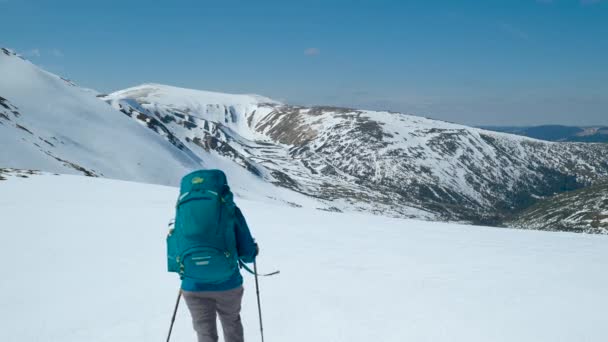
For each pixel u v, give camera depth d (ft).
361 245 39.37
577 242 45.91
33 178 83.87
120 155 399.24
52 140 343.26
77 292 23.67
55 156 282.77
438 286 25.66
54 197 64.59
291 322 19.95
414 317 20.45
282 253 34.91
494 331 18.83
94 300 22.41
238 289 14.14
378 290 24.71
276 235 43.83
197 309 14.07
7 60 483.10
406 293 24.20
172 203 65.92
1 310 20.90
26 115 371.56
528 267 31.24
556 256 36.29
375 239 43.29
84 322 19.56
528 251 38.60
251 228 48.16
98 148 393.29
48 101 435.12
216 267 13.12
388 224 57.82
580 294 24.18
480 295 23.89
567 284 26.37
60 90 478.59
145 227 44.29
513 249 39.58
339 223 55.93
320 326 19.45
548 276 28.45
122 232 41.24
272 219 56.95
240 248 14.15
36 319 19.83
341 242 40.70
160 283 25.45
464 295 23.88
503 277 28.07
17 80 449.48
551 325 19.47
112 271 27.94
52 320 19.74
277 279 26.96
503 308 21.75
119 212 54.29
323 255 34.35
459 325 19.47
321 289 24.81
